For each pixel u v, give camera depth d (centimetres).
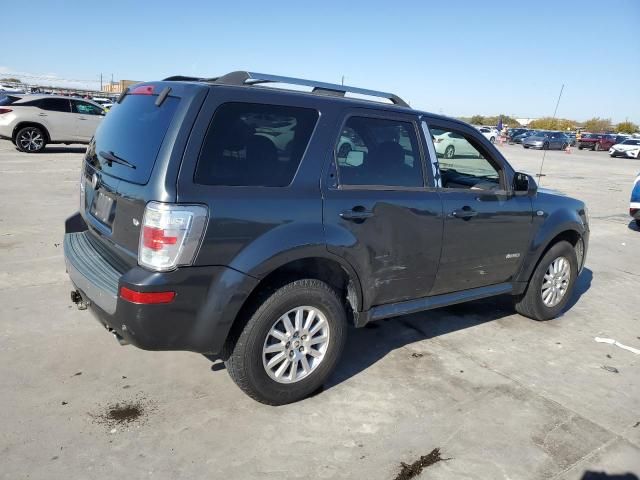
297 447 303
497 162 454
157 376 369
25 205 875
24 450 285
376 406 350
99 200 349
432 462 298
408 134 391
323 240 329
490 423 338
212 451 295
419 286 405
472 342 461
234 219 298
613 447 321
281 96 329
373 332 470
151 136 306
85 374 365
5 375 357
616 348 470
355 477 282
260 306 317
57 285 522
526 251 480
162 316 286
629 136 4638
